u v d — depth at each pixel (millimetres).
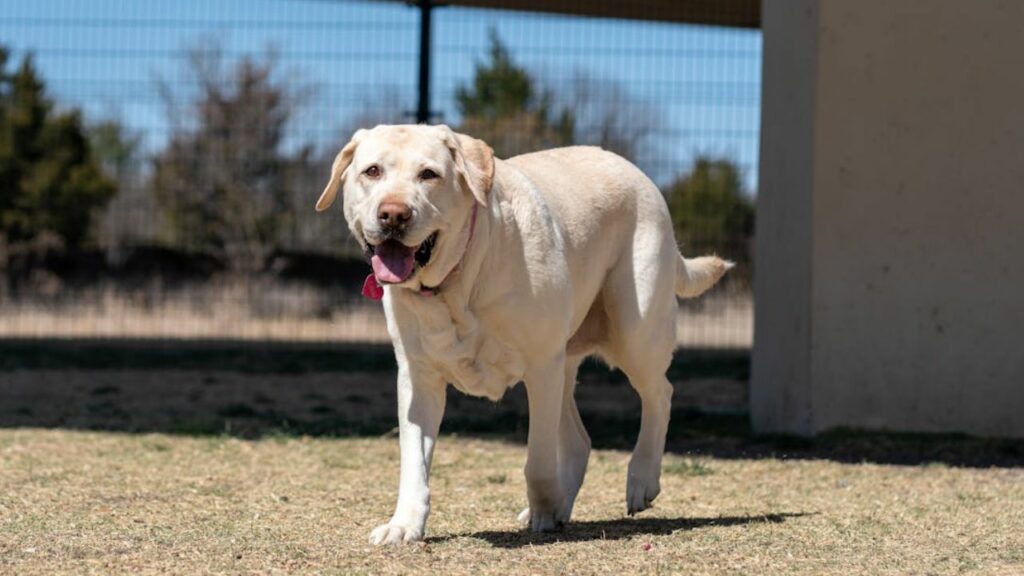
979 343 10953
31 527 6930
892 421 11039
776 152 11555
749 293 22703
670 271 7465
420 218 5805
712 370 17250
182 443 10750
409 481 6434
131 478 8914
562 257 6535
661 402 7543
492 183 6039
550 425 6645
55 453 10055
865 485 8977
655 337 7332
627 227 7293
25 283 26844
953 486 8953
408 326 6289
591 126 19969
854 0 10922
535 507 6918
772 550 6480
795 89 11242
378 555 6121
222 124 26875
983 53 10867
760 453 10516
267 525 7133
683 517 7609
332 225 24469
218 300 23844
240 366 17203
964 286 10953
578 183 7098
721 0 16797
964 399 10984
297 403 13906
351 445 10789
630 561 6125
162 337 21172
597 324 7426
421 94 16641
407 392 6453
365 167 6004
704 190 20125
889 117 10953
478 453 10516
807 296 11055
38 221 27906
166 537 6668
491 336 6344
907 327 11016
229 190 26531
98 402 13625
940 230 10977
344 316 23547
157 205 27438
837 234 11023
